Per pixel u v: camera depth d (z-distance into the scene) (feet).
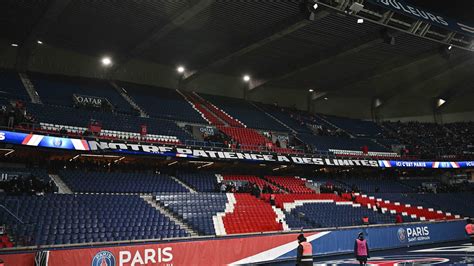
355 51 98.68
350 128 140.56
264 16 81.61
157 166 89.30
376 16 75.56
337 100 152.25
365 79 122.72
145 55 107.65
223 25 85.97
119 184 73.20
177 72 121.29
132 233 56.95
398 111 153.17
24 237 48.47
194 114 109.19
